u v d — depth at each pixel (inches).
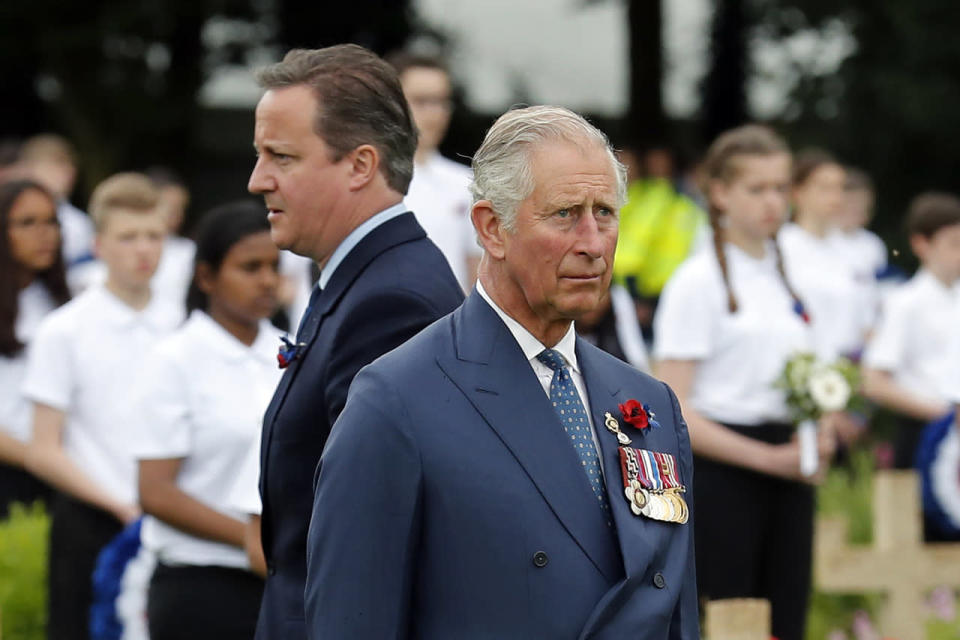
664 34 2509.8
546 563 396.5
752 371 800.9
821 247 1229.7
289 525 488.7
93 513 844.0
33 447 854.5
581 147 405.4
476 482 397.7
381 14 2449.6
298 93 497.4
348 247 498.6
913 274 2198.6
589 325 874.1
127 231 868.0
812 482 786.8
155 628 665.6
